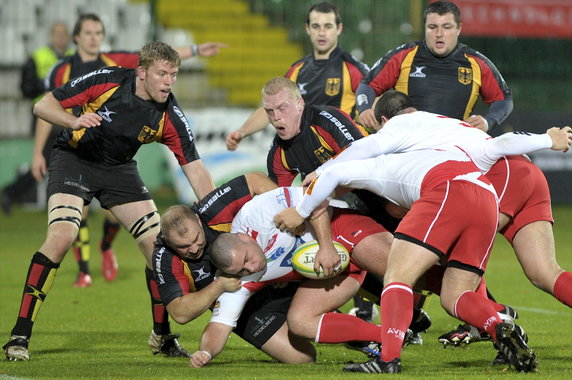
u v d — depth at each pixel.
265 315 17.45
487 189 15.75
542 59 62.22
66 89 18.48
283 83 17.80
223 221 16.95
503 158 17.36
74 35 28.44
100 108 18.59
